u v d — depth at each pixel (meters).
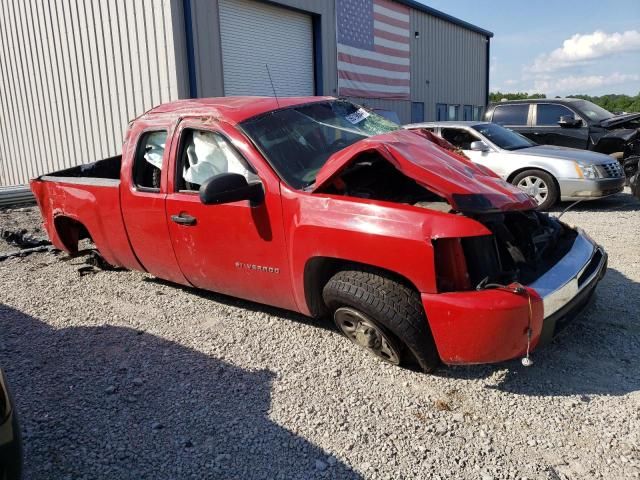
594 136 10.88
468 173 3.49
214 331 4.11
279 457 2.68
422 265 2.95
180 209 4.07
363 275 3.24
